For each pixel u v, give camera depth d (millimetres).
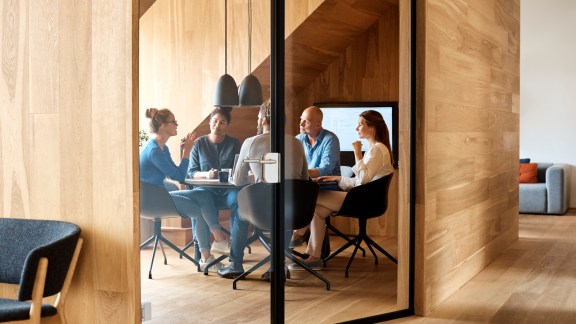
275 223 3822
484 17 5816
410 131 4449
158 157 3467
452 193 5016
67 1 3080
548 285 5344
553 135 10867
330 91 5766
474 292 5121
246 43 3674
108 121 3020
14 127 3221
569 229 8516
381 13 5988
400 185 4480
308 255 4402
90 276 3098
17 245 3139
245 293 3744
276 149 3799
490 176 6199
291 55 5168
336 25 5520
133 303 3021
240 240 3729
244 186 3723
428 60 4434
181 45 3465
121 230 3021
